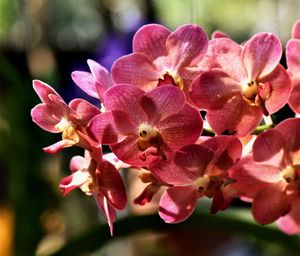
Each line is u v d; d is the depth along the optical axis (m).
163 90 0.30
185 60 0.32
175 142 0.31
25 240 0.61
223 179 0.32
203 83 0.31
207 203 0.64
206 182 0.32
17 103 0.62
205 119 0.33
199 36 0.32
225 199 0.34
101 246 0.53
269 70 0.32
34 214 0.62
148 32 0.32
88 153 0.33
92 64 0.33
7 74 0.62
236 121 0.32
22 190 0.62
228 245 0.81
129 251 0.83
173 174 0.32
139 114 0.31
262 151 0.32
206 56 0.32
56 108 0.32
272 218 0.34
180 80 0.32
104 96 0.30
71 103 0.32
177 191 0.33
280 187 0.33
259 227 0.51
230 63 0.32
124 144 0.31
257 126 0.32
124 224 0.53
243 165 0.33
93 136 0.31
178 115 0.31
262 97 0.31
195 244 0.79
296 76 0.32
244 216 0.52
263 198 0.34
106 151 0.39
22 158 0.62
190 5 0.55
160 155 0.31
